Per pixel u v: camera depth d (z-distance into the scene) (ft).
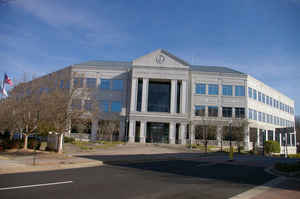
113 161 65.87
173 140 151.64
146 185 33.96
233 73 169.78
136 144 140.26
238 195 29.99
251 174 51.34
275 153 163.12
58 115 73.61
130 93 166.09
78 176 39.50
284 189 35.42
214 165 67.15
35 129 86.89
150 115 154.20
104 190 29.73
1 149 79.10
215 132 143.95
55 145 83.66
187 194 29.27
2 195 25.88
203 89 167.63
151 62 160.15
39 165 50.11
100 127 153.89
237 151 144.15
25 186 30.60
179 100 164.96
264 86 194.39
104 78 168.66
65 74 83.56
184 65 159.43
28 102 77.61
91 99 84.89
